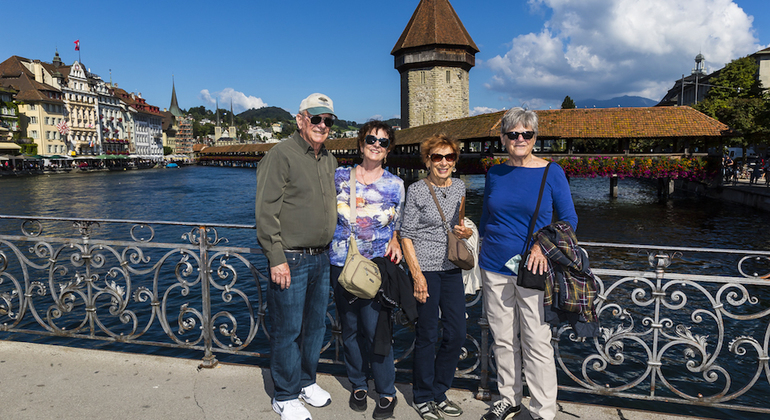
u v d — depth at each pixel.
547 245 2.29
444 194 2.58
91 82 97.25
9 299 3.66
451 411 2.71
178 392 2.88
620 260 14.34
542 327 2.48
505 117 2.53
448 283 2.59
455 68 53.84
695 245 16.33
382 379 2.64
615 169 27.92
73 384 2.95
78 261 3.54
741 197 25.38
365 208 2.62
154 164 122.12
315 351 2.81
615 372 6.72
